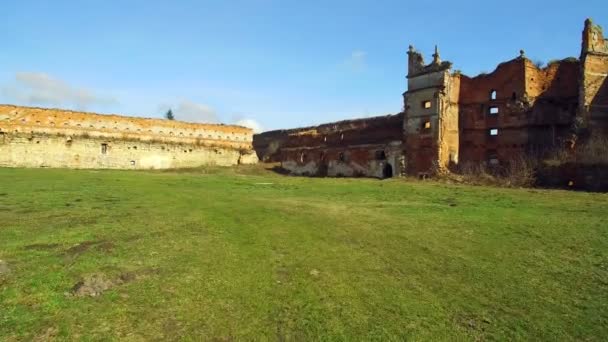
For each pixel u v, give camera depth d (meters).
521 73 38.38
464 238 13.10
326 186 29.61
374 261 10.96
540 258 11.19
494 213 17.20
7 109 45.50
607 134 31.11
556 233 13.56
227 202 19.84
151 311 7.68
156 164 55.06
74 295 8.09
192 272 9.66
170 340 6.81
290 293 8.80
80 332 6.81
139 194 21.98
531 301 8.66
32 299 7.76
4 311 7.25
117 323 7.19
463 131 41.66
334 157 50.75
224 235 13.20
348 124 51.34
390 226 14.74
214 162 60.50
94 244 11.39
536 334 7.39
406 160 42.00
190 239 12.50
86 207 17.16
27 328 6.80
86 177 30.77
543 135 37.47
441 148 39.38
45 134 47.28
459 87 41.94
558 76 37.94
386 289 9.16
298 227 14.52
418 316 7.97
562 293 9.05
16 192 20.70
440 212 17.56
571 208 18.34
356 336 7.21
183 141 58.22
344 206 19.36
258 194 24.19
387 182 33.88
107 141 51.31
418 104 41.56
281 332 7.27
